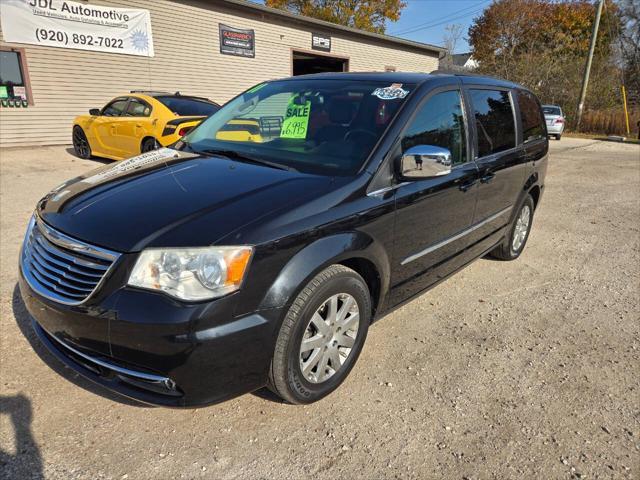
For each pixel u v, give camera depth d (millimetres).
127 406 2434
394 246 2814
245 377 2148
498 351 3160
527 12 37094
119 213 2258
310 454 2197
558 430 2434
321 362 2500
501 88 4223
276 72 17031
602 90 27172
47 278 2234
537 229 6176
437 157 2617
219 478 2035
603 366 3031
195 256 1990
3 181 7379
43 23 11070
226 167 2799
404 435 2350
